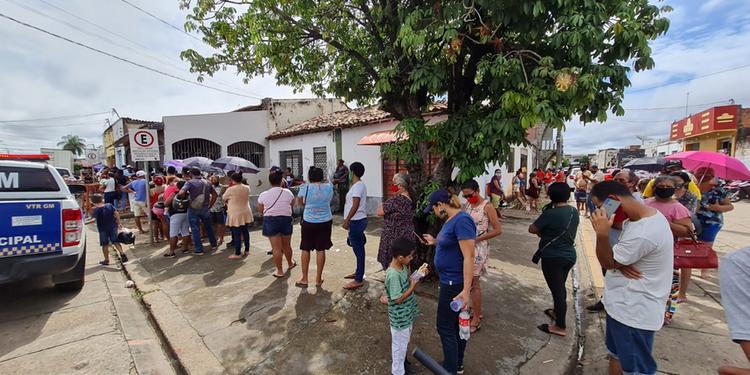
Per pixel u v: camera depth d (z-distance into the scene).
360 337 3.43
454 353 2.65
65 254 4.08
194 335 3.52
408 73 4.15
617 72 3.23
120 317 3.94
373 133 9.73
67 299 4.46
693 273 5.27
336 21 5.04
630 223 2.20
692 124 19.23
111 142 25.12
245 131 14.77
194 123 13.98
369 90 5.36
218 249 6.80
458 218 2.59
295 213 10.05
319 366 2.99
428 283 4.65
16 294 4.60
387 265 3.99
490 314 3.94
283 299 4.30
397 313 2.70
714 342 3.33
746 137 15.94
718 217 4.44
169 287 4.85
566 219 3.32
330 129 11.61
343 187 10.81
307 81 5.80
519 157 15.92
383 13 4.34
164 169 13.62
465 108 4.21
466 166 3.76
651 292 2.12
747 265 1.42
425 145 4.59
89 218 10.91
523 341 3.37
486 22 3.58
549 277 3.43
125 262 6.11
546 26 3.29
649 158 9.07
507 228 8.71
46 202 3.98
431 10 3.71
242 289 4.66
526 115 3.07
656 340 3.38
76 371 2.92
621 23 3.04
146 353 3.26
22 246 3.83
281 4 4.63
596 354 3.32
